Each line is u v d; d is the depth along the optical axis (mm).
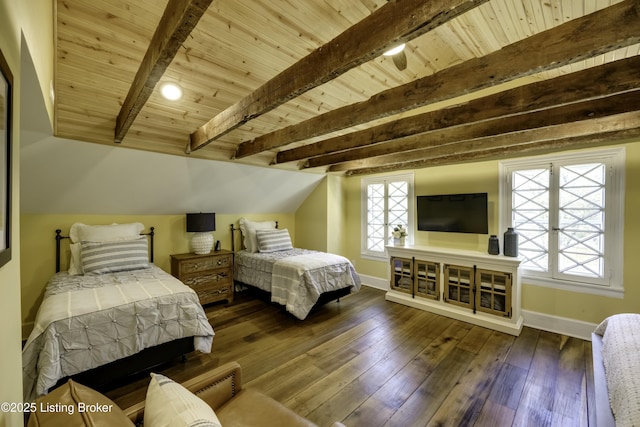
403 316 3488
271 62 2324
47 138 2314
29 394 1683
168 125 2750
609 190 2756
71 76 1985
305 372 2307
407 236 4328
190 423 811
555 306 3057
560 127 2539
